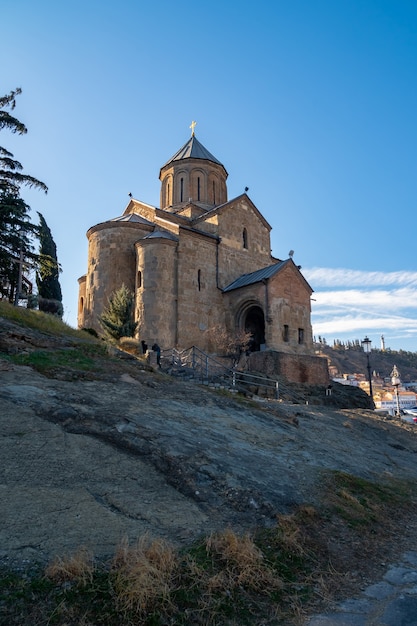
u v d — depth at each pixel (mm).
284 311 28078
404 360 199875
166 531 5281
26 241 26609
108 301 26828
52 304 34219
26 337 12992
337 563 5449
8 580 4000
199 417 10109
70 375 11039
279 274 28391
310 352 28922
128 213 35438
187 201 36188
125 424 7914
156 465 6848
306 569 5164
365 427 15336
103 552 4652
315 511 6582
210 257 30703
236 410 11781
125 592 3992
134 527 5215
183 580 4426
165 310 26812
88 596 3975
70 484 5852
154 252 27328
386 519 7273
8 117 24094
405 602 4645
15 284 27875
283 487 7176
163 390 11836
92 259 29328
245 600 4355
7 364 10656
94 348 14250
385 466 11062
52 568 4176
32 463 6172
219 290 30453
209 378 19109
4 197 25469
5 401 8133
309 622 4137
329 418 15258
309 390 24109
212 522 5688
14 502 5207
